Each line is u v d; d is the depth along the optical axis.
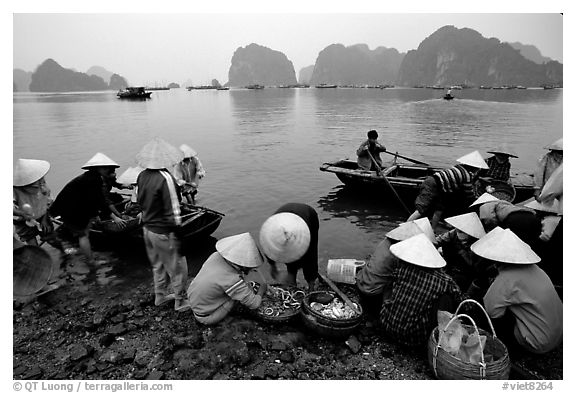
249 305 4.09
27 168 5.23
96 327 4.32
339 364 3.73
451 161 13.37
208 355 3.78
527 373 3.45
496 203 4.75
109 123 26.88
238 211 8.48
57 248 6.16
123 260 6.02
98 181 5.65
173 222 4.23
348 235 7.17
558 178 4.61
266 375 3.57
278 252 4.00
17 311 4.67
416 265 3.67
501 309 3.67
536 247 4.79
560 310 3.57
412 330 3.69
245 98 70.12
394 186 8.55
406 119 26.62
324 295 4.35
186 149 8.10
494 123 23.50
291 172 11.80
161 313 4.55
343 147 16.08
